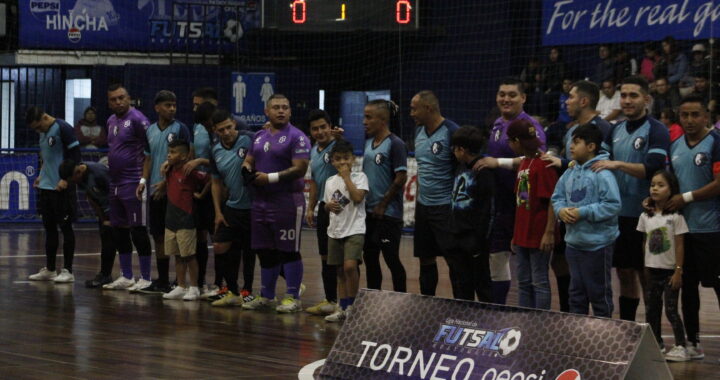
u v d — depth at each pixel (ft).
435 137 23.04
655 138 20.57
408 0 55.67
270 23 56.13
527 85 50.67
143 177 30.27
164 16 59.16
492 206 21.95
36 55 57.88
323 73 59.72
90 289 30.96
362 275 34.40
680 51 45.34
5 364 18.95
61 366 18.81
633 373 14.44
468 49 56.34
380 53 59.00
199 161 28.35
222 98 57.88
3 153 53.67
